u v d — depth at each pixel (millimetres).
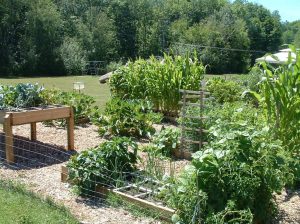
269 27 68312
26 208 4984
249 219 4051
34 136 8688
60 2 56406
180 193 4395
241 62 56812
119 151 5895
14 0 42031
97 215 4977
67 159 7492
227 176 4234
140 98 12422
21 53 41562
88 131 9930
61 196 5586
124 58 54688
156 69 11906
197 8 71188
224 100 12938
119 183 5562
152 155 6195
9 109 7344
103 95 19922
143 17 59281
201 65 12156
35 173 6590
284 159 4648
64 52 42969
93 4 58812
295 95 5941
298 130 6023
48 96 10797
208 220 4137
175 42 56656
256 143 4445
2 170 6684
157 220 4820
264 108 6352
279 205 5281
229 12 64562
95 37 49188
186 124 7777
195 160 4312
